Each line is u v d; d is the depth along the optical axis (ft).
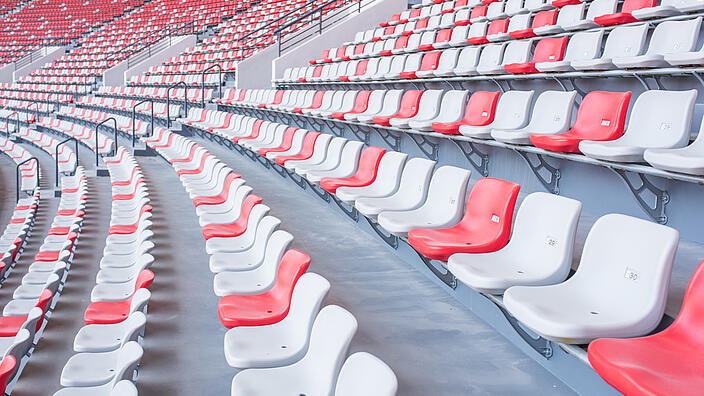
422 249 9.81
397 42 27.91
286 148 22.35
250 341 8.57
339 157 17.70
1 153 50.62
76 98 61.00
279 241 10.90
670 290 8.18
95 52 67.87
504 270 8.52
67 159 40.47
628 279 6.99
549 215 8.65
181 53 55.11
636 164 10.16
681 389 5.16
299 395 7.18
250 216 13.92
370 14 37.60
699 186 10.91
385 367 5.50
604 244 7.48
